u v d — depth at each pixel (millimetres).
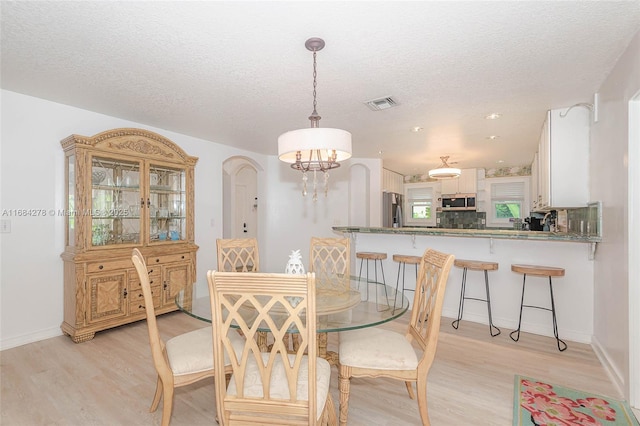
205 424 1862
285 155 2229
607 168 2463
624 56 2066
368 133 4121
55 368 2461
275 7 1629
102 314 3041
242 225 6125
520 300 3338
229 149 4863
